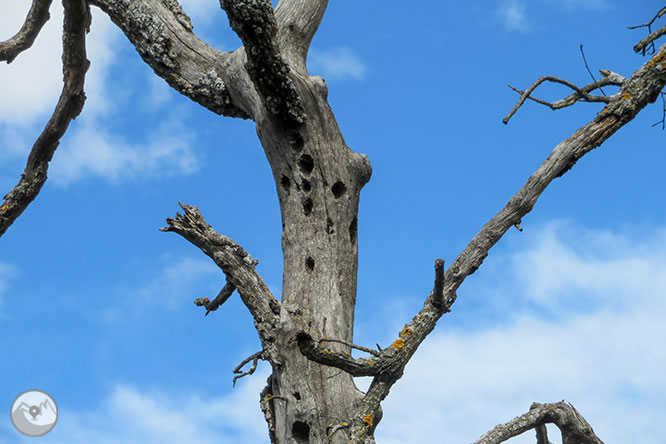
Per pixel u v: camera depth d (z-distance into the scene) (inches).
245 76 303.1
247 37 255.1
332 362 228.8
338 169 290.8
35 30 384.5
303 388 255.3
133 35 330.0
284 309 263.3
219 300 275.9
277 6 323.6
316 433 251.3
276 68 266.7
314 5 318.0
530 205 249.0
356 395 261.9
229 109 320.8
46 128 403.2
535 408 293.7
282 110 283.0
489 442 276.5
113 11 331.6
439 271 227.1
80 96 398.9
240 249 257.9
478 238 250.5
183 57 323.3
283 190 291.7
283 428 256.2
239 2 245.3
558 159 248.8
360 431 230.8
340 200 290.0
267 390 269.4
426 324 244.2
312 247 280.8
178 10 334.3
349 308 282.0
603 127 249.9
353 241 298.5
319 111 291.6
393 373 237.5
